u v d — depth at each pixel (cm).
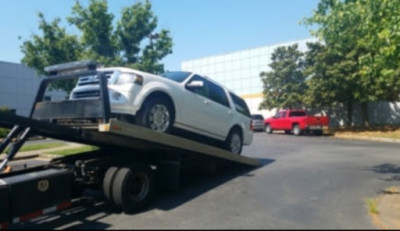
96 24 1858
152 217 564
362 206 629
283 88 2819
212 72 4506
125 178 579
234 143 995
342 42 921
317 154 1365
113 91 618
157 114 681
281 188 766
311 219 549
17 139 532
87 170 593
